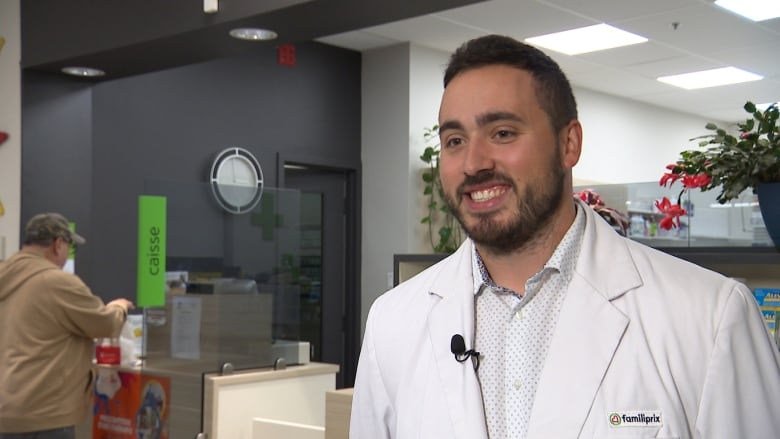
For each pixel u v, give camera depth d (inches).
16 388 131.6
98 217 189.6
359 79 250.8
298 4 124.3
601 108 301.7
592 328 46.8
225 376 135.7
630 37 229.8
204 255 139.5
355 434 56.5
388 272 242.5
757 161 77.2
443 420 48.3
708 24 216.7
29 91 165.3
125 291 194.5
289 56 230.5
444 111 48.1
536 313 48.5
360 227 249.1
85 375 138.9
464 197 47.6
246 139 221.1
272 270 146.3
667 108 332.5
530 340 48.0
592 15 208.8
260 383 139.3
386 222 243.3
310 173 242.1
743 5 201.8
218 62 215.3
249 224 143.9
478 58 47.5
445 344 50.1
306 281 239.9
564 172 48.5
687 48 240.8
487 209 46.7
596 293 47.8
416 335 52.7
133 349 148.8
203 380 134.5
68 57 157.6
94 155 189.3
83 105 173.2
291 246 148.9
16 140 164.7
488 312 50.3
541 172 46.6
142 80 199.0
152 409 141.3
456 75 48.3
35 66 163.6
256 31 139.4
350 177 249.8
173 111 205.3
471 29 223.6
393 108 243.3
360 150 250.1
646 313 46.9
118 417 146.3
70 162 170.9
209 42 146.2
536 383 47.1
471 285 51.1
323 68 240.8
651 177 325.1
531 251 48.7
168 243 139.0
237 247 142.4
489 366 48.7
